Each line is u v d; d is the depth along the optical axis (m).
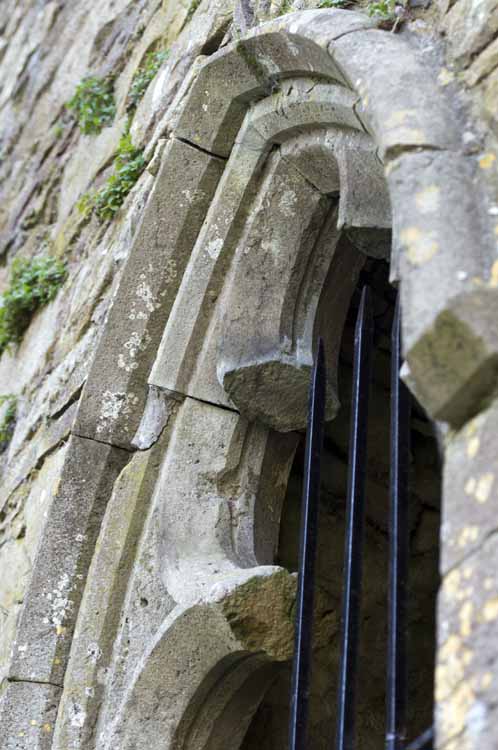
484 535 1.47
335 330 2.69
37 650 2.69
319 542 3.12
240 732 2.49
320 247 2.66
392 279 1.81
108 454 2.79
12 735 2.62
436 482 3.39
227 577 2.38
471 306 1.54
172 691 2.42
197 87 2.74
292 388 2.60
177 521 2.62
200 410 2.71
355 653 2.13
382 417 3.32
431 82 1.96
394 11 2.17
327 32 2.20
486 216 1.73
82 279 3.47
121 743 2.44
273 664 2.44
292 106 2.53
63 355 3.33
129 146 3.44
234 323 2.64
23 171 4.68
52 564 2.74
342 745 2.07
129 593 2.62
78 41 4.61
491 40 1.94
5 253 4.51
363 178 2.37
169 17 3.64
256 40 2.49
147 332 2.82
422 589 3.29
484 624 1.42
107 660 2.62
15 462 3.45
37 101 4.85
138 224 2.90
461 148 1.84
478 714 1.37
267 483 2.70
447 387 1.58
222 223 2.74
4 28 5.80
